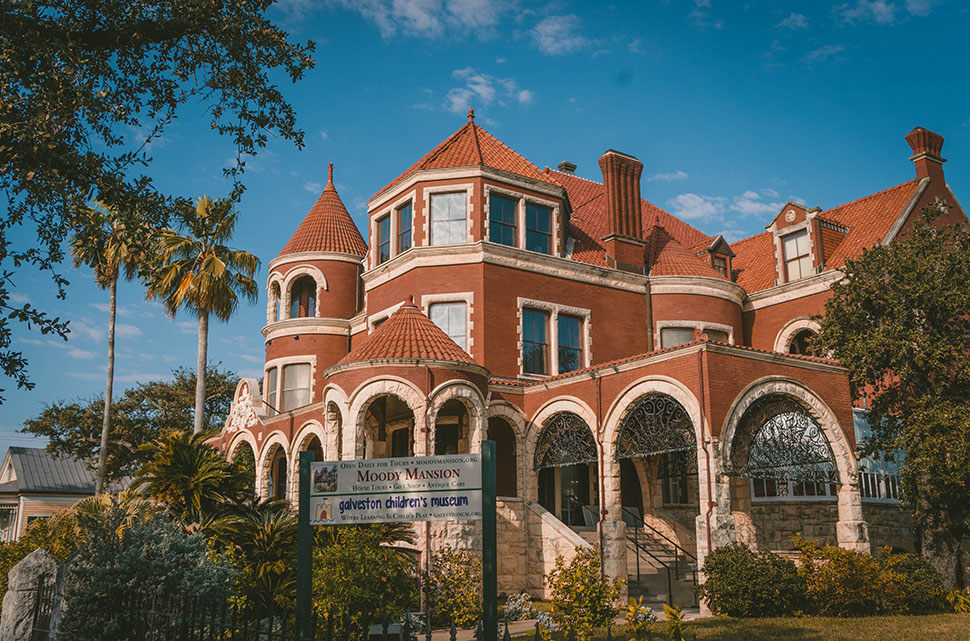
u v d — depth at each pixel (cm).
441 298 2616
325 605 1295
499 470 2481
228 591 1156
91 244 1257
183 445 1797
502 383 2409
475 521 2045
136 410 4741
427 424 2105
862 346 2083
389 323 2328
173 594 1067
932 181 2950
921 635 1395
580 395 2250
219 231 3394
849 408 2106
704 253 3152
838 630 1455
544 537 2255
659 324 2909
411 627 1384
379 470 988
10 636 1185
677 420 2006
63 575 1129
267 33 1334
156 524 1214
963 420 1916
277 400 3303
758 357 1975
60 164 1131
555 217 2845
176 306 3412
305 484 1009
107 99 1238
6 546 2298
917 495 2073
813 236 2914
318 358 3294
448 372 2169
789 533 2341
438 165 2756
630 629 1221
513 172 2781
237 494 1831
